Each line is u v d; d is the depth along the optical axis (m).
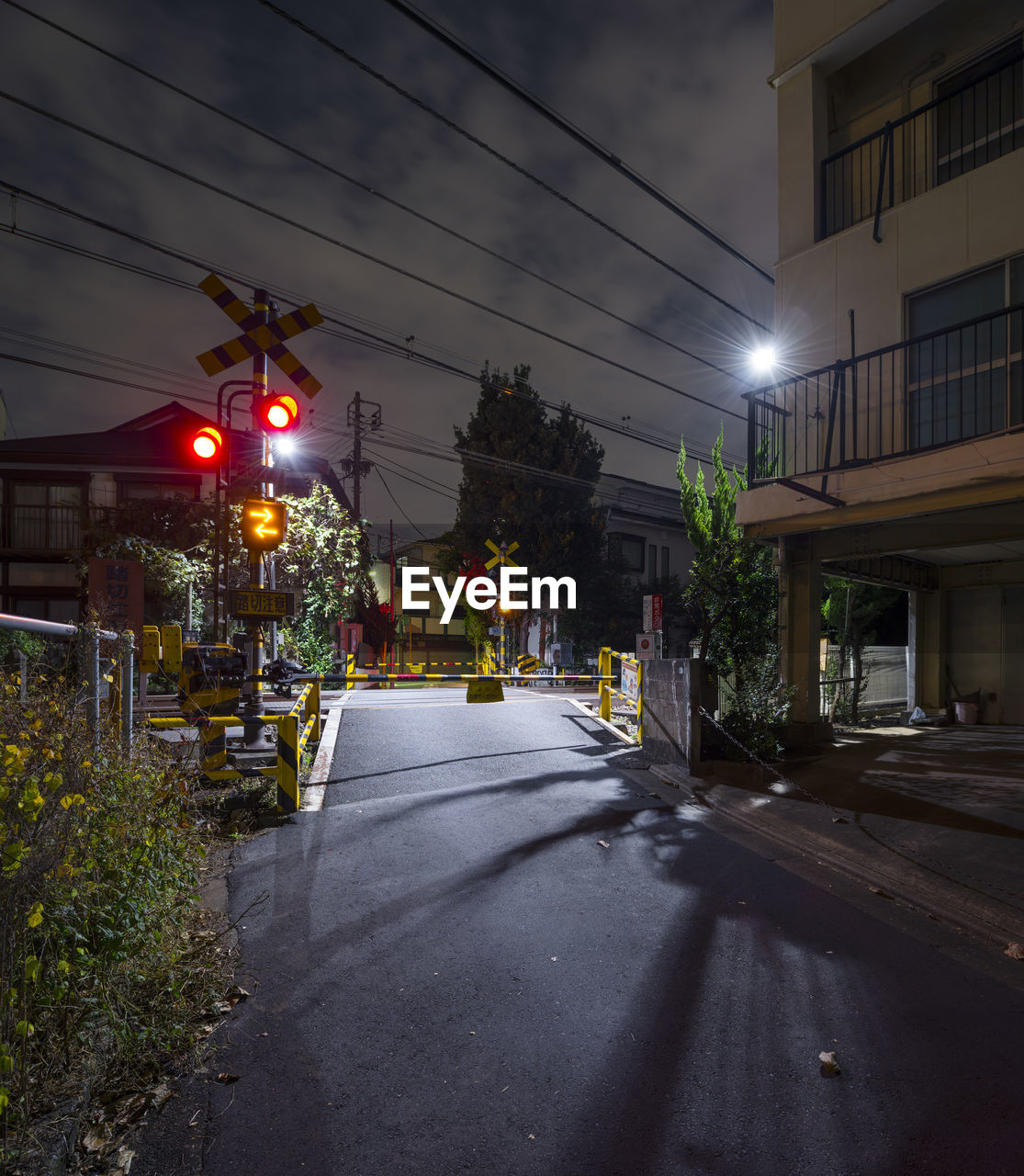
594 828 6.18
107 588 6.59
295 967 3.71
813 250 10.16
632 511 30.48
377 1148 2.42
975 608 13.98
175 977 3.30
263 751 7.72
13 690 2.84
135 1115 2.56
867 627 16.86
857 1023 3.18
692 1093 2.70
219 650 8.02
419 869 5.17
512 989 3.50
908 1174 2.28
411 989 3.50
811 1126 2.51
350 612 23.02
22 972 2.37
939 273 8.74
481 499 25.83
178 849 4.03
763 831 6.09
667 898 4.66
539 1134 2.49
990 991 3.46
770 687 9.73
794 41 10.54
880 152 10.03
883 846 5.47
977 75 9.23
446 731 10.55
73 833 2.74
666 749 8.78
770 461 10.69
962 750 9.73
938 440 8.77
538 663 22.80
